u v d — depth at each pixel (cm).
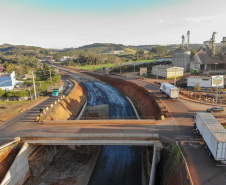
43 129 3506
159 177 2617
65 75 13162
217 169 2242
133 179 3058
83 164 3462
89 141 2952
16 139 3019
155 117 4369
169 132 3191
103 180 3064
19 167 2722
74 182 3006
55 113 4609
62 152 3731
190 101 4984
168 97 5338
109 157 3681
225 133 2333
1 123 3944
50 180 3044
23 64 16112
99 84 9994
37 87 6944
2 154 2706
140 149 3903
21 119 4144
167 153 2714
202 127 2758
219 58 9881
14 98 6062
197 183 2038
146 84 7525
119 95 7762
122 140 2917
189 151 2620
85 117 5419
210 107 4428
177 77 8631
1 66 12925
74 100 6412
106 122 3669
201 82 6456
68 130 3372
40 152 3241
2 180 2375
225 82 6378
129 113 5678
